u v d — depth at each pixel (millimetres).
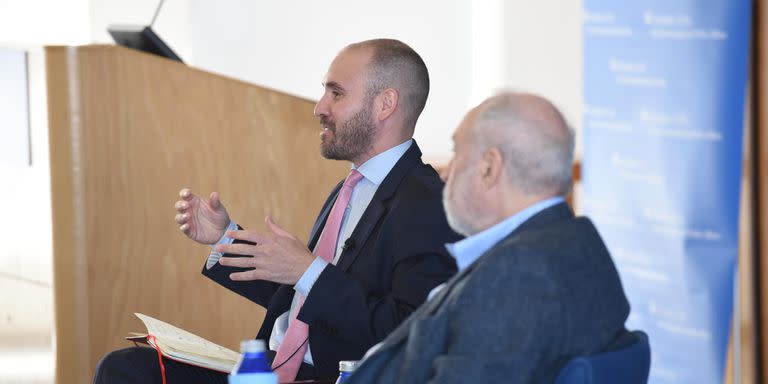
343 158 5203
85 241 6094
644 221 4793
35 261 6496
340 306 4594
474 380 3172
